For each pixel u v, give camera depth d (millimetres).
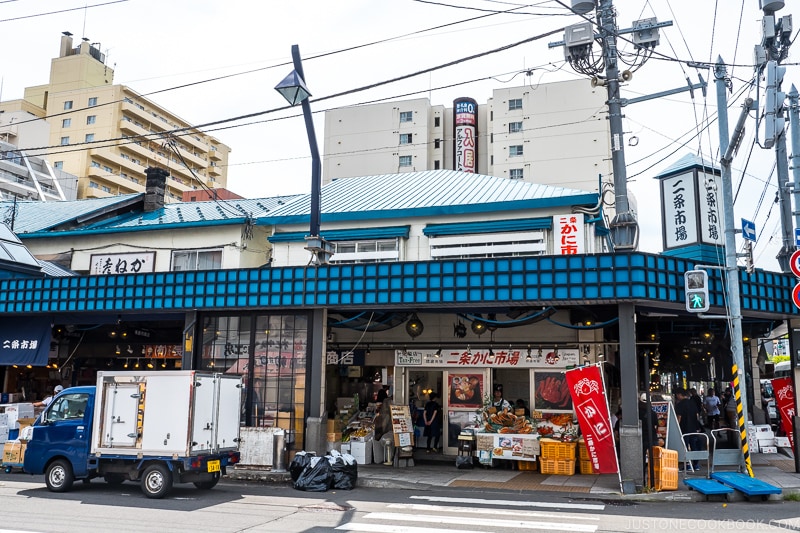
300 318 16453
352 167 68250
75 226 23766
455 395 18375
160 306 17047
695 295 13109
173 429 12102
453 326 18641
